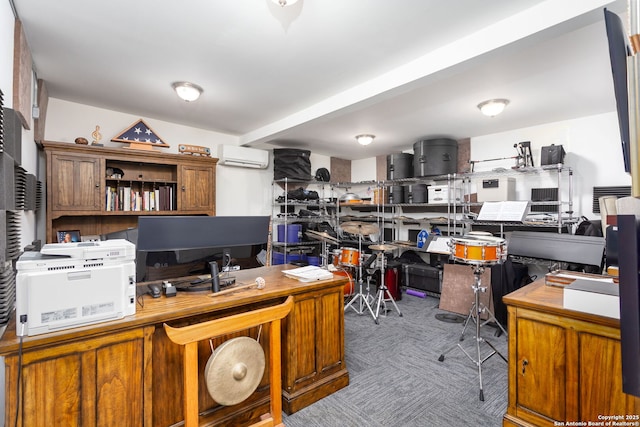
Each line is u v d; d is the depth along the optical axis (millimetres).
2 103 1433
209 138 4562
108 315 1255
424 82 2527
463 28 2057
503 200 3926
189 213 4008
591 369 1298
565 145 3850
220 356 1451
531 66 2506
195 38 2205
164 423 1479
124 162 3811
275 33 2135
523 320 1499
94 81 2916
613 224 868
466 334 3082
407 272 4758
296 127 3822
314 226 5418
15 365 1077
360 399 1994
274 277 2127
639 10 622
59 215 3123
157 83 2955
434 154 4539
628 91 637
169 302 1536
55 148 3107
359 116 3754
